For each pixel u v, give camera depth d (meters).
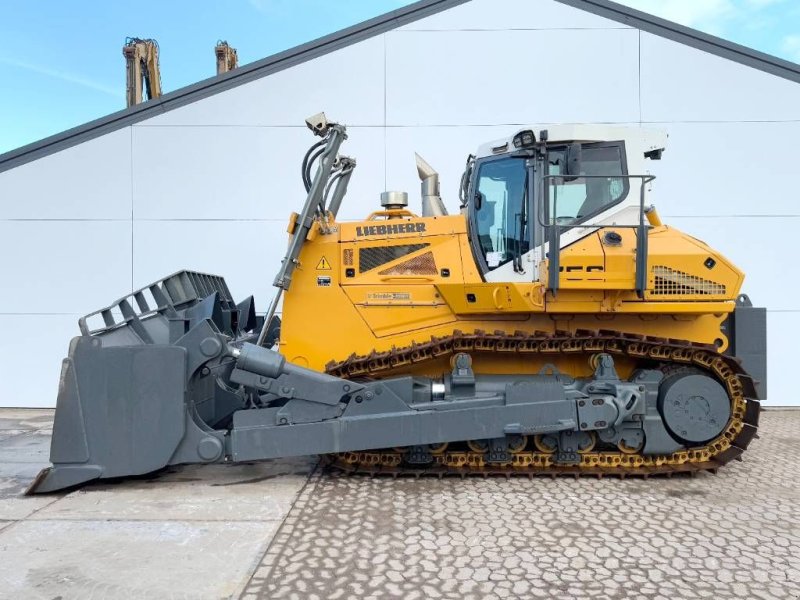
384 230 5.18
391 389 4.69
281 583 3.01
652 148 4.84
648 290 4.46
